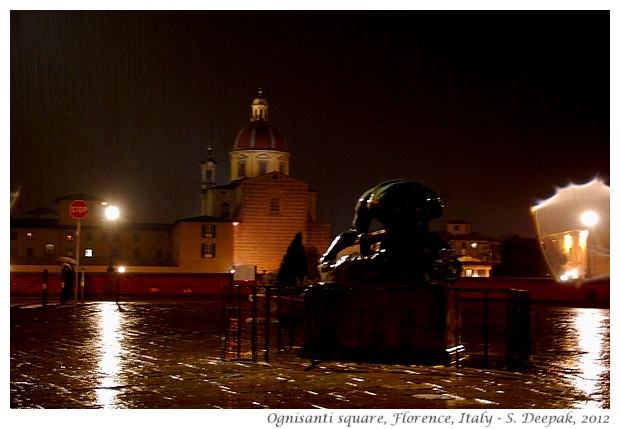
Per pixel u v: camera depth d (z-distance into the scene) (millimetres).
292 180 82188
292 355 11500
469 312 24625
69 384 9016
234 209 86062
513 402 8062
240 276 39156
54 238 76312
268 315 11039
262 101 100500
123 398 8195
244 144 98000
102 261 77375
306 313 10992
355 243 11211
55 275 36844
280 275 19359
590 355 12430
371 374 9648
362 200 11078
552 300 36469
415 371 9867
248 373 9781
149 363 10812
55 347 12945
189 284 38000
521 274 71312
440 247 10898
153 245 80312
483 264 70000
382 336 10523
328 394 8383
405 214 10633
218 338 14664
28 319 19609
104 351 12359
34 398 8203
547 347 13805
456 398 8219
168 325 18000
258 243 80438
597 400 8211
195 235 74500
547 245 55031
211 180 100312
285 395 8328
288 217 81500
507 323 11039
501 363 11039
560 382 9312
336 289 10766
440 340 10320
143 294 37281
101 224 79250
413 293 10414
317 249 82312
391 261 10617
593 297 36656
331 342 10773
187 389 8680
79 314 21812
